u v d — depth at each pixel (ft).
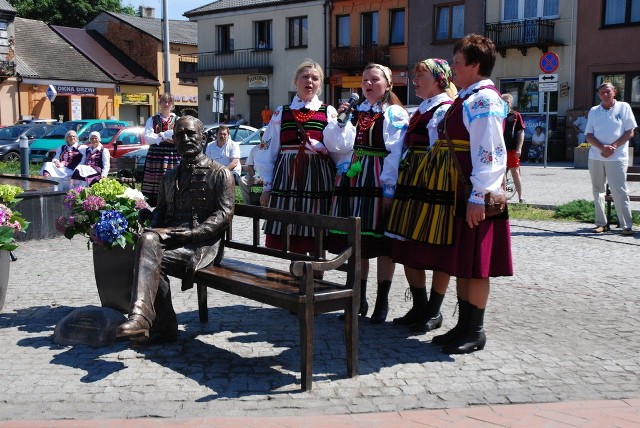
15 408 11.98
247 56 120.78
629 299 19.67
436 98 15.62
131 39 148.66
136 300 13.25
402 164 15.64
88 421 11.37
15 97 127.24
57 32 145.59
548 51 90.74
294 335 16.37
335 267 12.87
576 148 73.97
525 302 19.35
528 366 14.19
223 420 11.41
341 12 108.78
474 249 14.21
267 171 17.98
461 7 97.40
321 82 17.53
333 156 17.49
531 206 40.29
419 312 17.20
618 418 11.58
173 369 13.94
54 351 15.01
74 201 17.20
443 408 12.02
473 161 13.83
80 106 135.85
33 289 20.61
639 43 84.07
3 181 35.19
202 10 124.98
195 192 15.49
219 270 15.16
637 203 41.86
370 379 13.43
